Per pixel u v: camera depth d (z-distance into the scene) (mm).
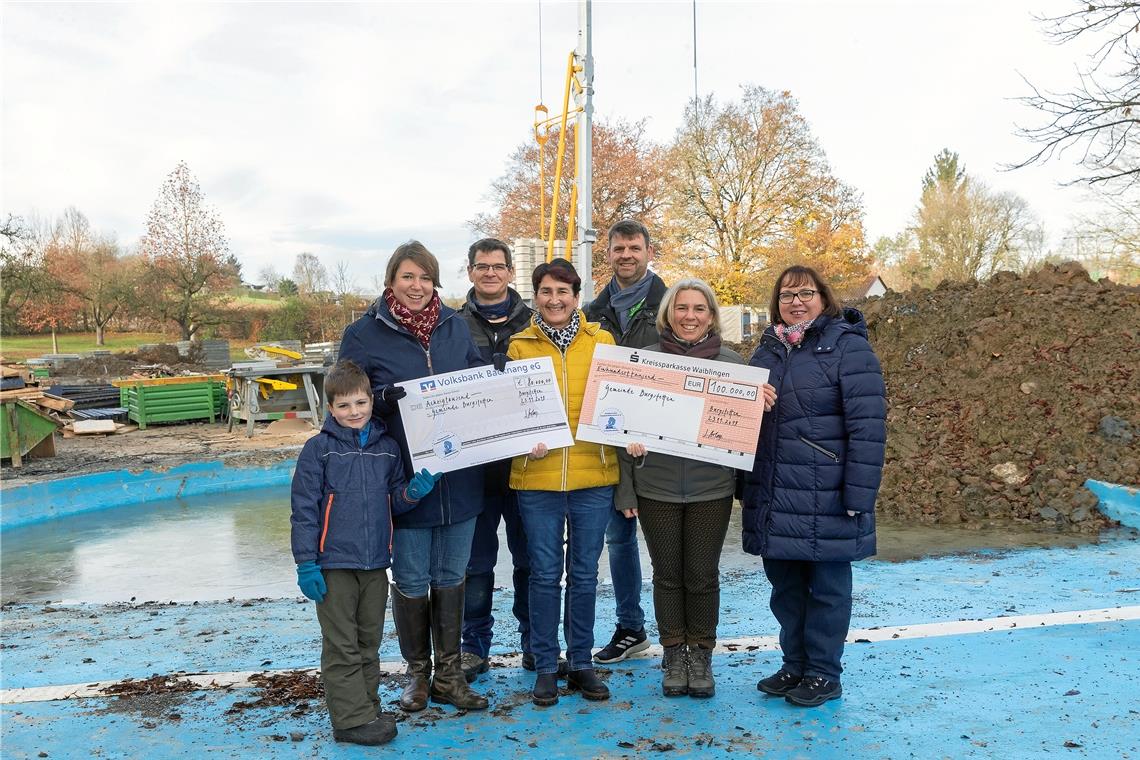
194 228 41719
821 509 3074
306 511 2910
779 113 31453
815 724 2949
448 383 3211
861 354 3062
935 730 2854
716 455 3193
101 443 15617
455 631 3262
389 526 3062
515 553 3689
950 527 7148
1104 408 7984
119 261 50656
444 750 2828
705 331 3395
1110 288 9531
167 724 3131
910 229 43844
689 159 32156
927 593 4797
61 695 3502
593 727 2994
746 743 2807
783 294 3230
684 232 32719
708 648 3316
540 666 3268
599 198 36875
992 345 9062
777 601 3311
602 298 4105
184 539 8414
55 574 7090
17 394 12492
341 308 50281
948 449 8164
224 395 19484
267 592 6223
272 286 70312
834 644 3146
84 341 49625
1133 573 5078
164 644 4426
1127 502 6797
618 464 3420
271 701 3355
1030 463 7727
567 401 3354
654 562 3354
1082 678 3275
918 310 10258
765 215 31844
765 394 3168
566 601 3406
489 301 3906
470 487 3256
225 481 12016
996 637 3848
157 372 27562
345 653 2932
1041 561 5566
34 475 11500
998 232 41125
